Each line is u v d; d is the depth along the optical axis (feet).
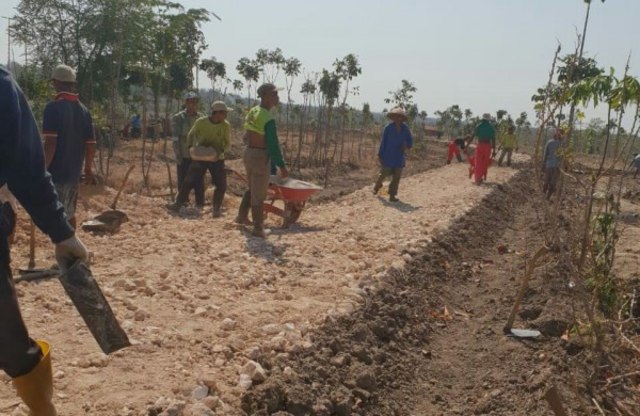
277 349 16.01
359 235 30.50
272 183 30.83
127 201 34.47
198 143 33.94
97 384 13.07
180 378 13.71
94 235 26.71
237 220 31.04
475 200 45.73
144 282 20.04
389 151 44.52
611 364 18.33
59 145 20.26
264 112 27.48
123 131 98.37
